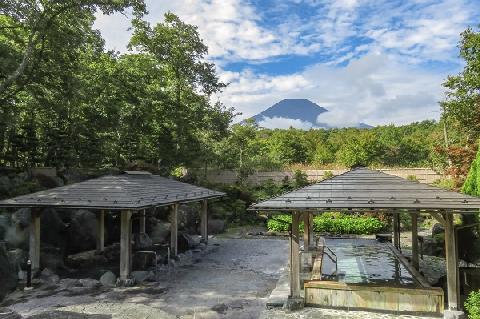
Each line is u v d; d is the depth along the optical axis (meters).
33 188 16.97
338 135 54.78
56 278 11.78
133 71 22.78
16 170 18.20
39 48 17.27
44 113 20.25
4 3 14.59
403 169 27.98
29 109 19.67
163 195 13.62
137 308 9.12
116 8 16.52
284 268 13.48
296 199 9.02
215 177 30.44
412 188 9.04
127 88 22.52
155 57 24.27
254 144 34.81
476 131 18.89
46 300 9.90
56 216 14.80
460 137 23.34
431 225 21.86
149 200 12.08
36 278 11.65
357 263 12.23
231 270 13.41
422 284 8.96
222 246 18.19
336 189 9.35
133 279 11.47
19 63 15.77
